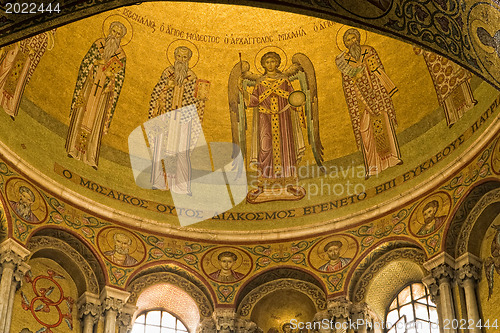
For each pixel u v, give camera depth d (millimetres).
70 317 16984
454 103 18469
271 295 18219
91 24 19000
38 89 18375
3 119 17547
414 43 13016
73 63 18844
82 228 17766
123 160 19203
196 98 19953
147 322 17953
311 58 19922
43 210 17391
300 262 18312
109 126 19234
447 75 18625
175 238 18641
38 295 16781
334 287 17797
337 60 19781
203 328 17609
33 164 17734
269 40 20000
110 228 18172
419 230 17641
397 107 19250
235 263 18438
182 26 19797
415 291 17641
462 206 17297
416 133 18938
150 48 19641
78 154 18688
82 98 18969
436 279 16812
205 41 19938
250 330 17703
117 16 19266
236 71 20016
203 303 17969
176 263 18141
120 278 17531
